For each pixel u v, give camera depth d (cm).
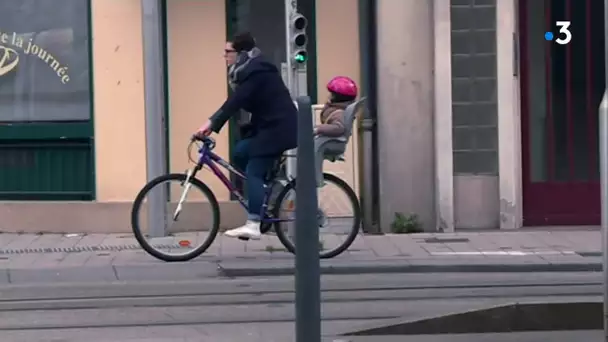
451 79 2222
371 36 2233
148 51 1953
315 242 881
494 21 2223
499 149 2234
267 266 1769
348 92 1828
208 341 1270
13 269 1750
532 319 1312
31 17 2241
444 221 2220
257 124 1752
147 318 1413
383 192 2230
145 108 1973
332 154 1827
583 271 1798
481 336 1286
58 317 1427
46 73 2244
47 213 2225
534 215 2312
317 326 881
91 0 2208
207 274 1775
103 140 2225
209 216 1839
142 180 2225
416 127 2220
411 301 1525
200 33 2236
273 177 1781
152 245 1825
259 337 1289
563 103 2314
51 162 2255
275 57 2262
